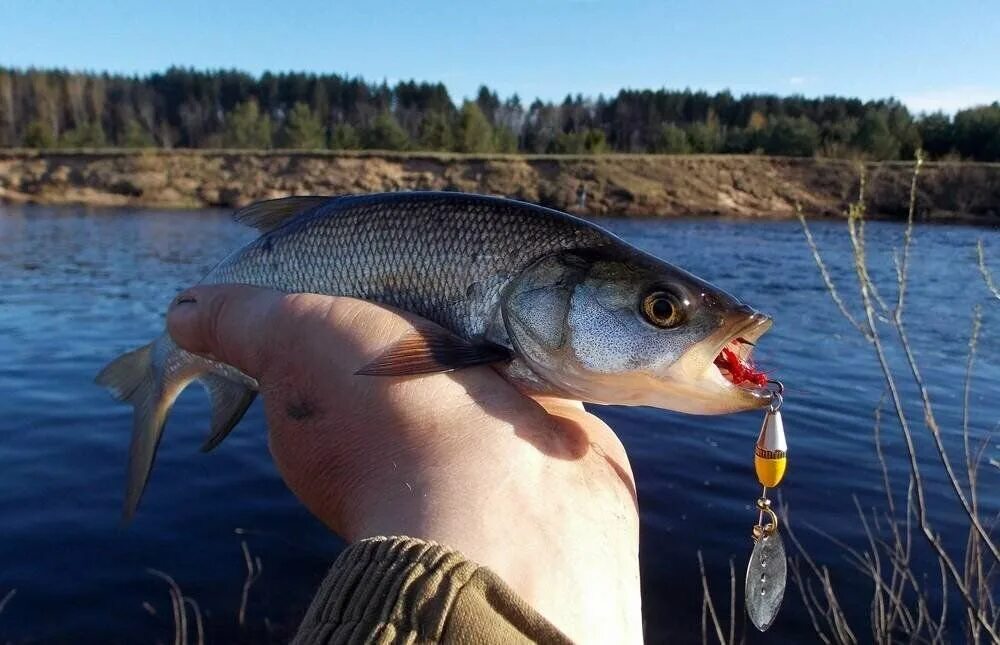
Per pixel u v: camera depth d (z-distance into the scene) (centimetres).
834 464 847
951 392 1147
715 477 814
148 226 3731
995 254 2934
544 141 10894
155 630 550
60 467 820
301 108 7412
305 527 698
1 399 1053
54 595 584
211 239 3212
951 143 6506
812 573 619
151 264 2455
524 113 12669
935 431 434
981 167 5281
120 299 1850
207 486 781
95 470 815
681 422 1004
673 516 721
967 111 6612
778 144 6800
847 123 7112
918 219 4953
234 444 902
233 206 5312
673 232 3866
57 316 1634
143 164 5641
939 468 835
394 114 11900
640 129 12075
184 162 5750
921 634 533
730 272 2408
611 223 4459
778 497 760
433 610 140
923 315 1762
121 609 571
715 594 596
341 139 7025
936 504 738
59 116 10381
